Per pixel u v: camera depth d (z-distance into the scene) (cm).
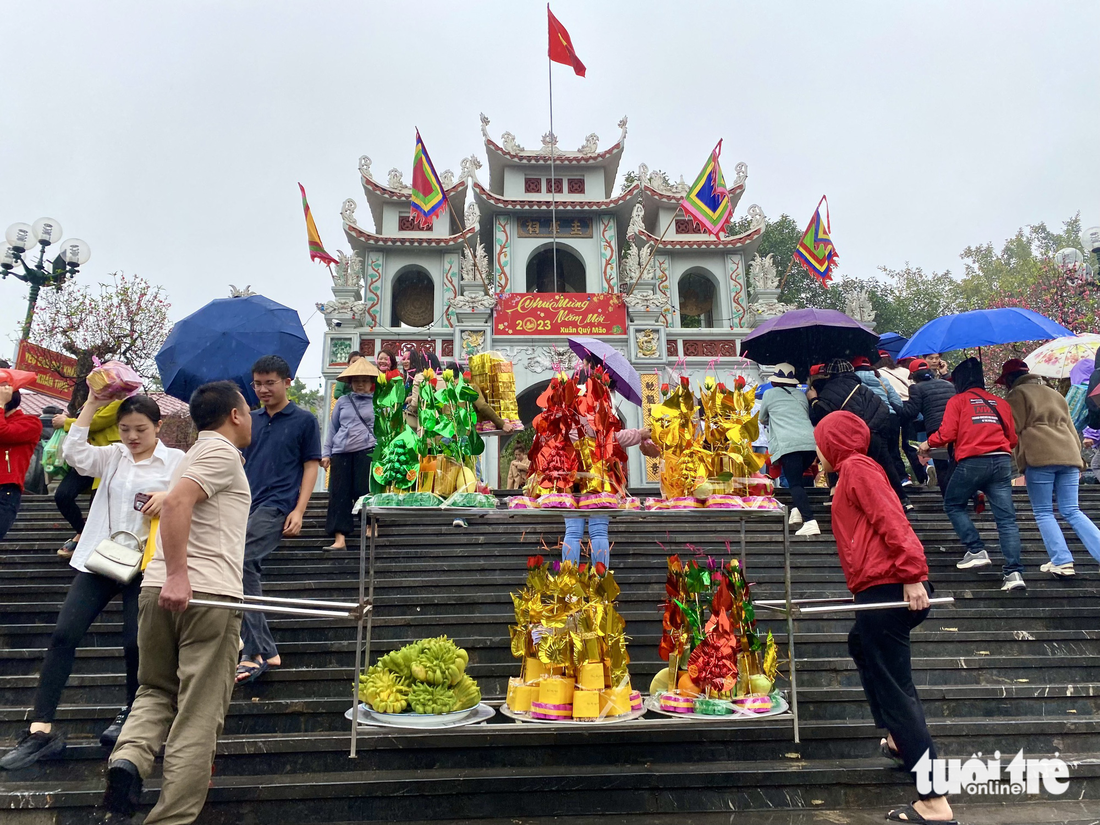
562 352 1722
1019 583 548
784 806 362
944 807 331
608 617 371
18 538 685
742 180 2022
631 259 1838
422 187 1588
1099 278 1359
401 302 2056
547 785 355
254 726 406
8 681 433
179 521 300
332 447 644
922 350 650
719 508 381
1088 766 378
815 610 349
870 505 355
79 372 1488
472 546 654
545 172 2056
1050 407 582
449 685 368
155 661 312
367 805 347
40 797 337
